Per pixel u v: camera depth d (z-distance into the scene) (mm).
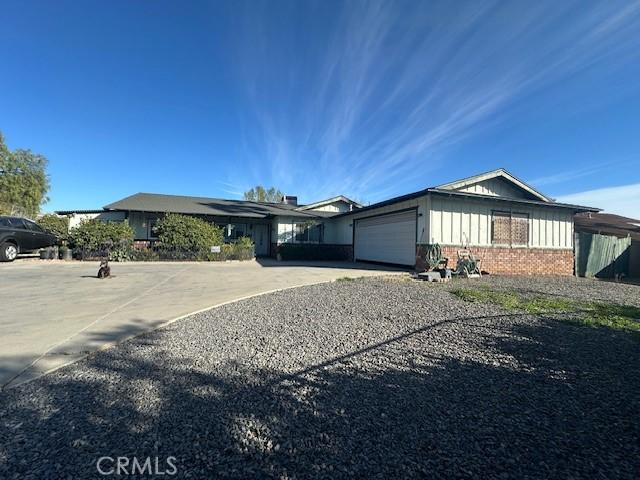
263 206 24828
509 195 13953
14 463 1836
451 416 2363
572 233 14422
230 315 5391
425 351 3744
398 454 1934
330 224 22094
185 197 24516
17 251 13656
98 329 4578
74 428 2205
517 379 3004
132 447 2002
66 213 21109
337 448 1998
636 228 17984
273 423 2281
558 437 2102
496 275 12008
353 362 3418
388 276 10648
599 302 6789
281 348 3838
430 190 11359
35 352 3666
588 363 3381
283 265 15492
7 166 29203
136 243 17516
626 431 2174
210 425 2252
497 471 1779
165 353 3672
